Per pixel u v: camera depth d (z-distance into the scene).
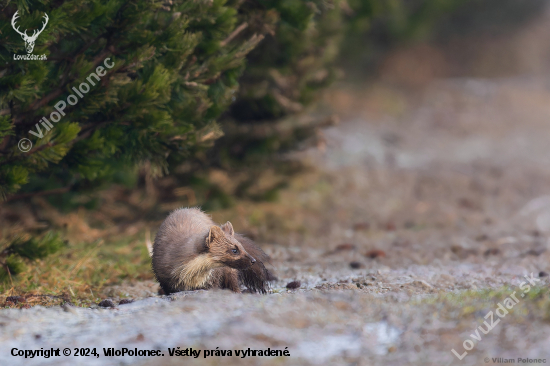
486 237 15.66
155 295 10.62
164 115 10.06
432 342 6.53
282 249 14.77
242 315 7.18
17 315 7.87
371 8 21.09
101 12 9.41
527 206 19.86
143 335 6.82
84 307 9.28
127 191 17.39
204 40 11.06
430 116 35.47
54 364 6.30
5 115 9.55
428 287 9.94
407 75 41.88
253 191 18.33
